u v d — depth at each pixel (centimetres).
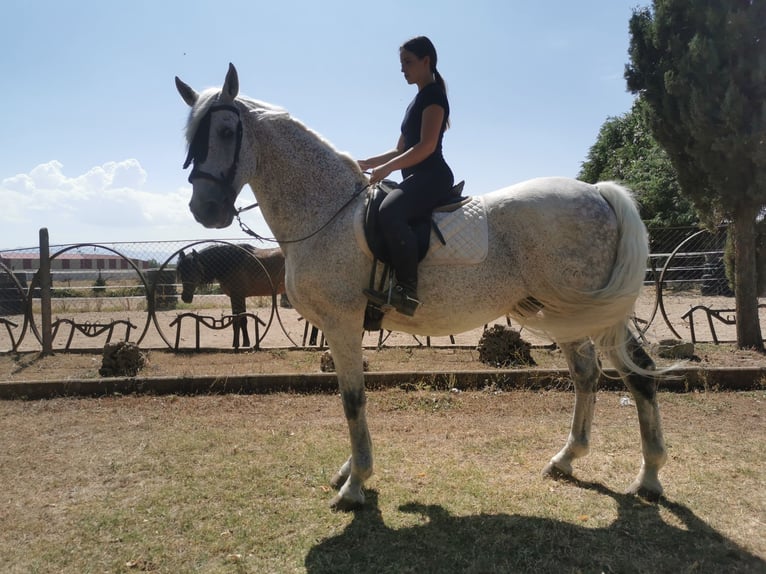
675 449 396
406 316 311
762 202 690
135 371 662
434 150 308
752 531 283
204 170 301
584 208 307
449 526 297
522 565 259
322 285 306
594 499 325
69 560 268
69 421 486
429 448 414
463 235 300
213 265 941
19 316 1344
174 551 275
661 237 1519
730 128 644
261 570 257
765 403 507
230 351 841
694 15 657
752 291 734
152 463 387
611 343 319
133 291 1689
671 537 280
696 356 690
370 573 254
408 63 323
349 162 334
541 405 521
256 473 369
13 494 341
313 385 588
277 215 324
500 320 1173
